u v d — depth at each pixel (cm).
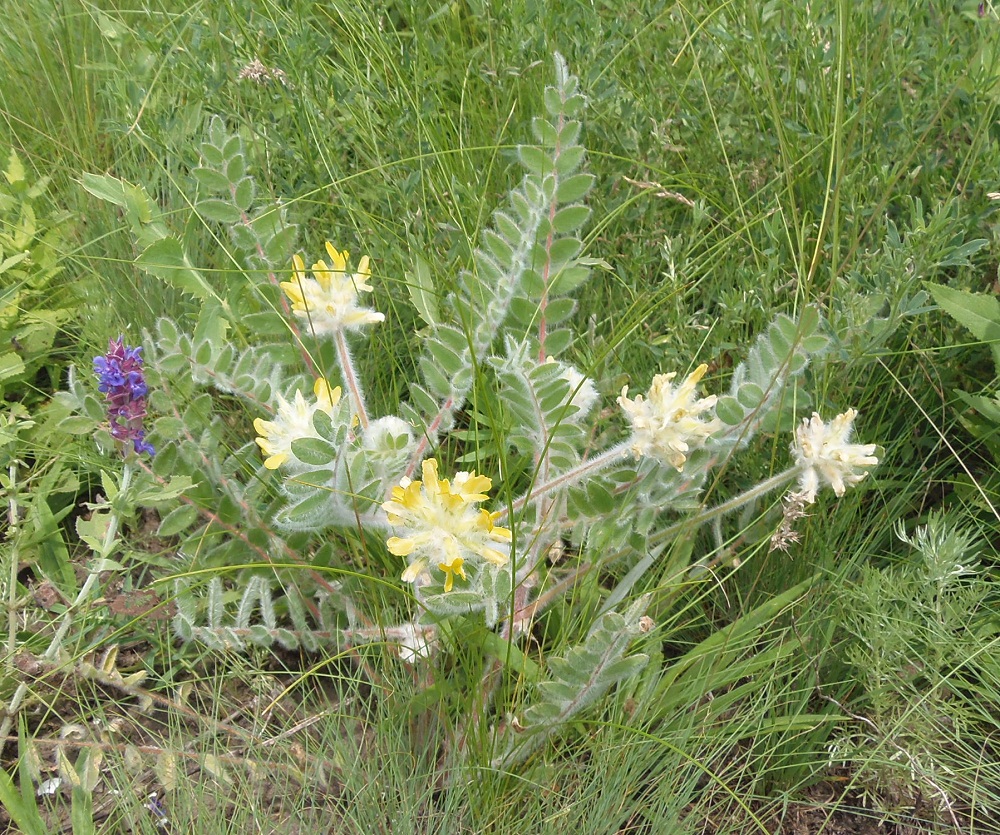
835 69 48
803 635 37
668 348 41
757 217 44
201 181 37
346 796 34
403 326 45
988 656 36
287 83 49
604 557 36
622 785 33
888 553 41
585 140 51
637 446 31
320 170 48
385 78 52
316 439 29
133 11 57
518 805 33
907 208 44
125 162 53
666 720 35
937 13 52
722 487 40
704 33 53
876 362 42
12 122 55
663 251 42
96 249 50
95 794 35
